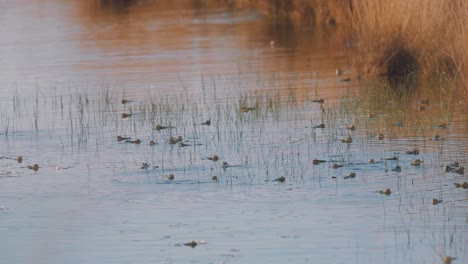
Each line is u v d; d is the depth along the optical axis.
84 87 65.00
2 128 51.59
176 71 71.31
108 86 64.94
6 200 36.97
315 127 48.66
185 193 37.28
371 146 44.00
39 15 130.50
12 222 33.91
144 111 53.50
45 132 50.19
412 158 41.41
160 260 29.48
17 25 116.56
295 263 28.91
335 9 98.44
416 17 63.19
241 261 29.22
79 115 54.56
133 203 36.03
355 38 80.00
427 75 61.62
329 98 56.81
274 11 111.69
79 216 33.97
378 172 39.31
